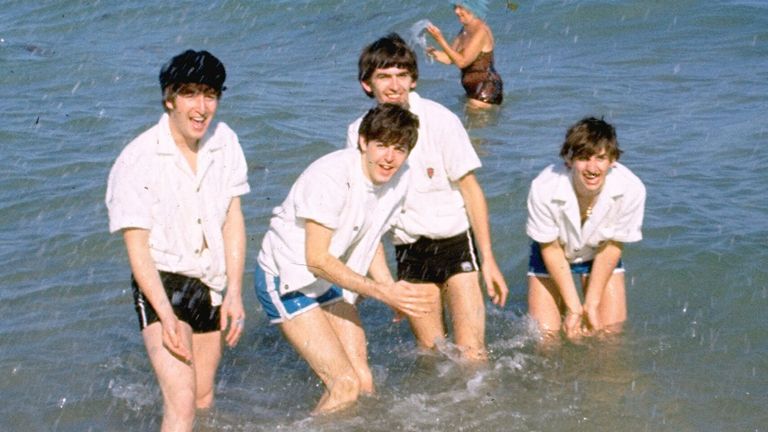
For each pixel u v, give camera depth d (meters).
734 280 8.98
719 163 11.55
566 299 8.00
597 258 7.95
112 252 9.90
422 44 18.03
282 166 11.96
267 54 17.55
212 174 6.70
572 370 7.75
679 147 12.16
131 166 6.45
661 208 10.38
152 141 6.52
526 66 16.33
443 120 7.44
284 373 7.98
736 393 7.43
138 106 14.34
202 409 7.12
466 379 7.64
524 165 11.84
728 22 17.67
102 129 13.34
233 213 6.93
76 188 11.34
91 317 8.76
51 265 9.66
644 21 18.06
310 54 17.48
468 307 7.73
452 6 19.56
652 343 8.11
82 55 17.19
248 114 13.79
